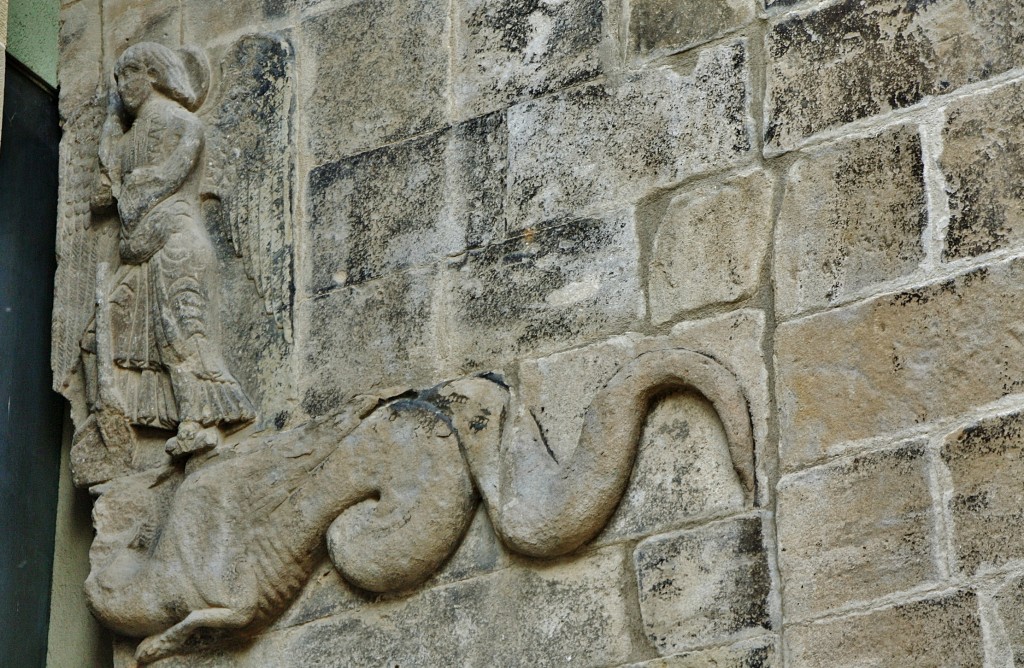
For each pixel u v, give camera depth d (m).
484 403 5.78
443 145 6.24
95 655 6.46
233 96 6.64
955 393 5.17
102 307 6.52
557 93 6.11
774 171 5.66
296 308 6.27
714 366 5.49
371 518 5.81
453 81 6.32
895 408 5.24
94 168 6.82
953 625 4.96
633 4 6.10
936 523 5.07
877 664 5.02
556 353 5.78
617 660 5.37
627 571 5.45
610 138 5.96
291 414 6.15
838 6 5.74
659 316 5.68
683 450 5.50
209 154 6.59
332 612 5.86
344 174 6.37
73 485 6.71
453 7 6.42
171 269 6.40
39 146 7.14
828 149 5.59
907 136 5.48
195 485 6.10
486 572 5.66
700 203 5.73
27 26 7.18
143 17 7.05
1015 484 5.01
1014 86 5.38
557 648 5.46
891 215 5.43
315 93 6.54
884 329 5.32
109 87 6.99
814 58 5.71
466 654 5.59
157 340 6.37
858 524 5.17
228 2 6.88
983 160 5.35
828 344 5.39
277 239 6.38
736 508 5.36
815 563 5.19
